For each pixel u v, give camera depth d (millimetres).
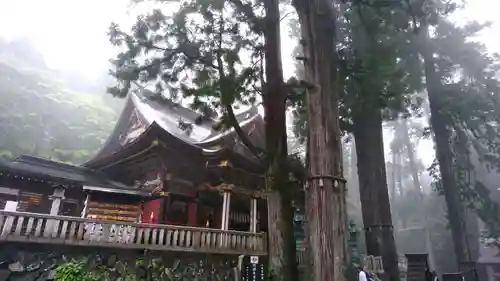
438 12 20828
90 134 42125
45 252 11188
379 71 14625
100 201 16453
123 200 17016
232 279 14281
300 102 15023
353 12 15906
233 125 11961
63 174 16484
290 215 11000
